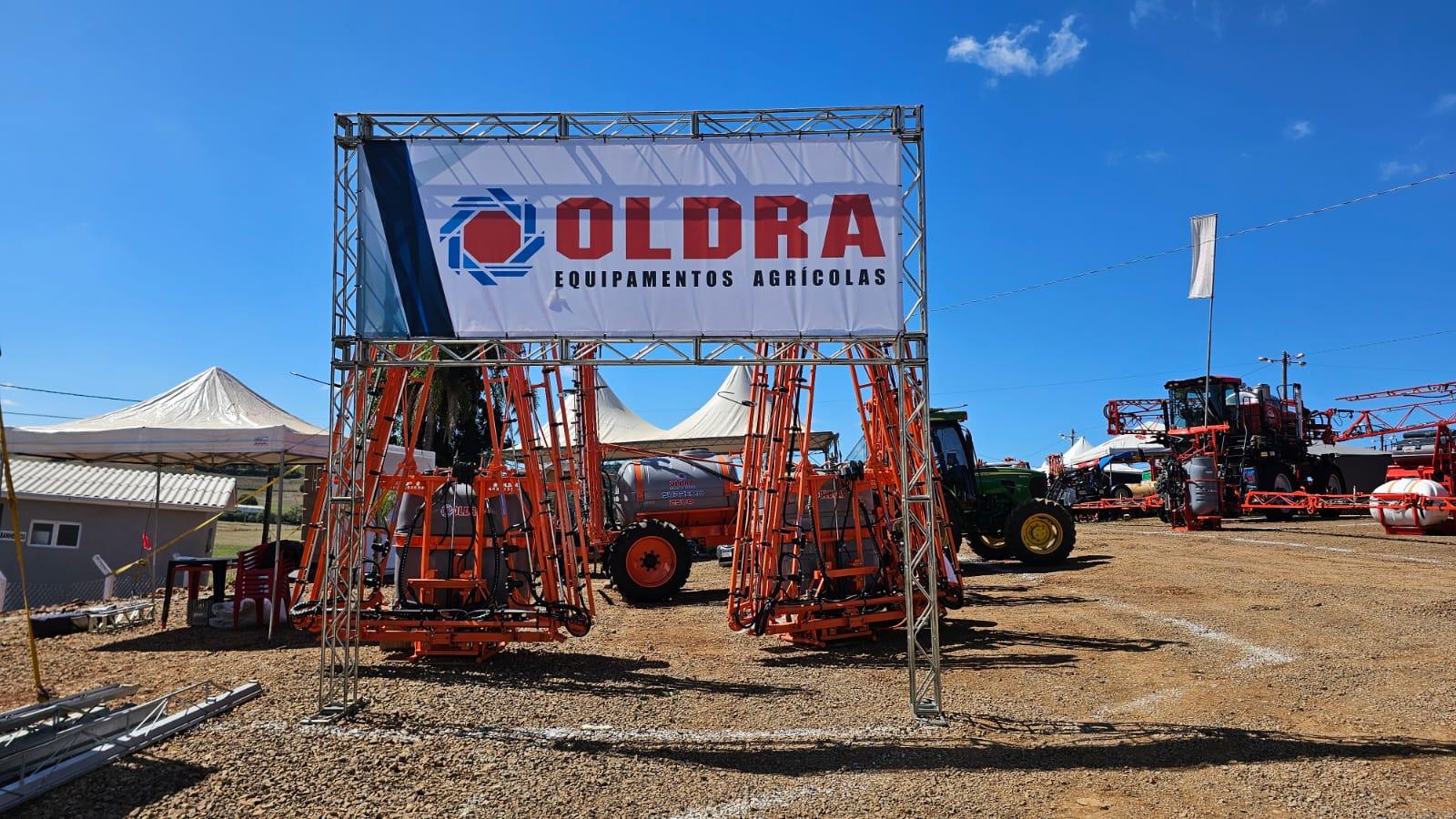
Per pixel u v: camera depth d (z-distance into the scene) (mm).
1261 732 5223
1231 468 21578
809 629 8016
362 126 6164
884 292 6070
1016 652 7664
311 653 7816
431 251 6090
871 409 8930
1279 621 8688
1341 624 8414
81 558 15547
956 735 5258
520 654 7867
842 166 6137
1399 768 4566
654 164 6141
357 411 6148
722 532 12578
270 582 9312
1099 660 7281
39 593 14320
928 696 6109
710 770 4664
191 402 12328
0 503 14938
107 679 6793
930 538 5902
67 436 10016
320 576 7523
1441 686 6180
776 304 6062
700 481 12484
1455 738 5047
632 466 12594
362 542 6457
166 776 4492
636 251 6082
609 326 6047
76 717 4914
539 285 6070
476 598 7625
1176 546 15953
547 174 6133
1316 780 4410
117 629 9430
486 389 7773
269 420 12344
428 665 7340
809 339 6043
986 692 6320
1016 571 13531
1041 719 5590
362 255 6090
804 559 8453
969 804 4164
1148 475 30016
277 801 4180
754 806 4141
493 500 7926
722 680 6824
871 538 8617
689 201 6109
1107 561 13891
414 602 7590
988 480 14984
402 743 5113
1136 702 5969
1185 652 7445
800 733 5312
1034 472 15234
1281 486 22406
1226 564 12914
